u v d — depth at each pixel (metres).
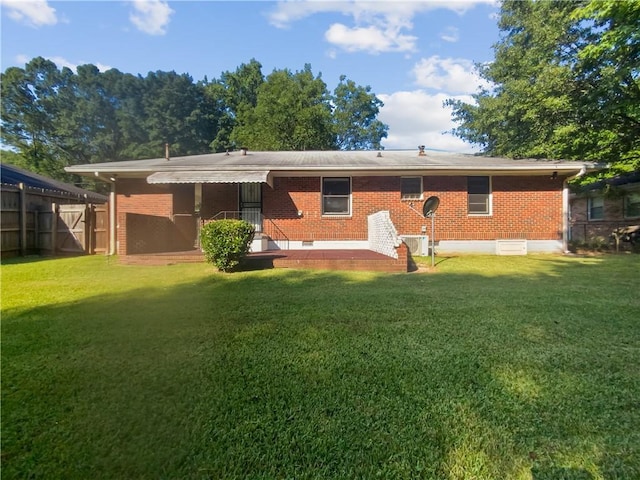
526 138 16.73
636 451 2.11
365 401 2.63
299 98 35.97
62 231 13.35
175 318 4.75
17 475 1.91
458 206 13.10
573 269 9.17
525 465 2.00
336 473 1.93
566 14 14.02
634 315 4.87
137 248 11.09
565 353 3.55
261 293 6.27
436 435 2.25
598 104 13.29
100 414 2.46
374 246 11.98
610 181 17.92
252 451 2.10
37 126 41.81
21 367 3.20
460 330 4.26
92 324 4.47
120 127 41.56
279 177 13.05
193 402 2.62
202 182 11.12
